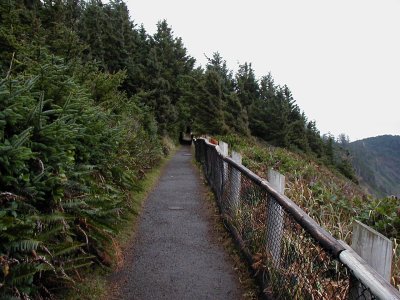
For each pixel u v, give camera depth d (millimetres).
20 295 2613
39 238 2873
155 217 6652
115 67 21797
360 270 1768
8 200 2770
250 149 12391
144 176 10195
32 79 3332
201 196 8594
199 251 4922
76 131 3596
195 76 30000
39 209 3299
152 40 33406
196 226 6098
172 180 11195
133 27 32281
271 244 3510
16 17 7445
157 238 5453
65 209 3613
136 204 7273
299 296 2770
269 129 35875
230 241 5117
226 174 6246
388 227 4621
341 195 6824
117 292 3703
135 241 5289
